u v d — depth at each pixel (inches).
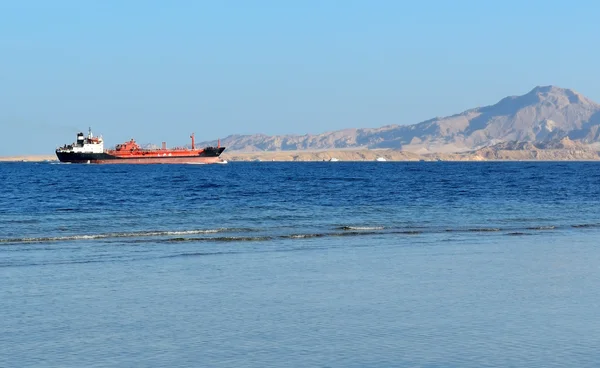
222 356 728.3
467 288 1082.1
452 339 791.7
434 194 3762.3
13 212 2476.6
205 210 2608.3
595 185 4963.1
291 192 3887.8
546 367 694.5
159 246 1582.2
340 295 1024.9
